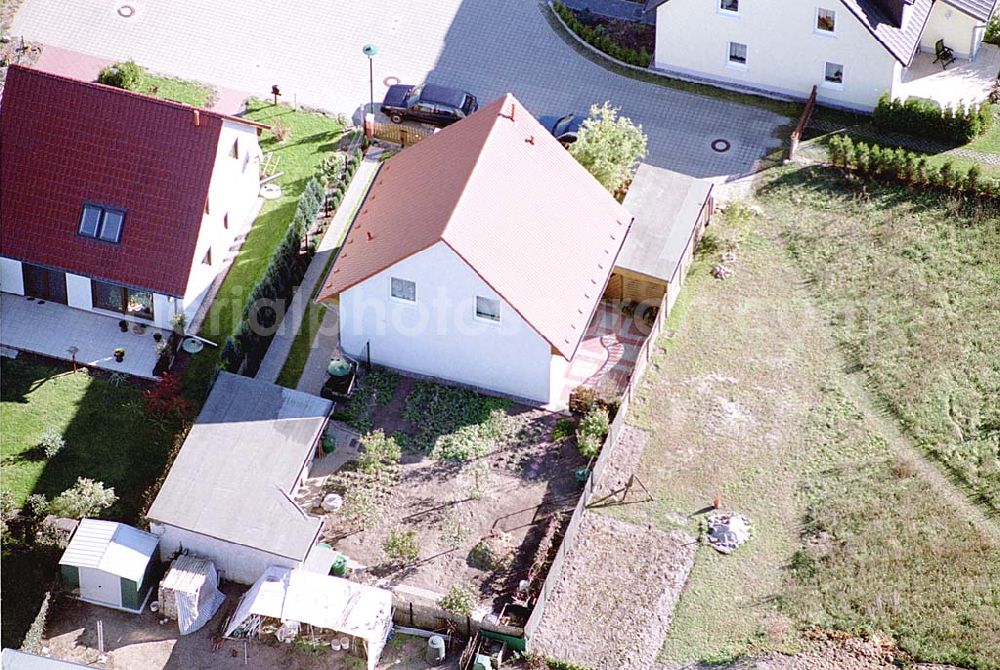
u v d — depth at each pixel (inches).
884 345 2541.8
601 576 2244.1
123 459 2369.6
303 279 2637.8
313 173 2802.7
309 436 2326.5
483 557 2258.9
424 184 2454.5
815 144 2876.5
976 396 2474.2
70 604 2208.4
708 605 2214.6
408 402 2459.4
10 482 2329.0
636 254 2566.4
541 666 2137.1
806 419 2443.4
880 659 2156.7
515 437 2412.6
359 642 2150.6
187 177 2470.5
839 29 2837.1
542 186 2453.2
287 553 2186.3
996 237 2701.8
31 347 2502.5
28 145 2507.4
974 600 2214.6
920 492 2341.3
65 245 2497.5
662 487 2353.6
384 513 2316.7
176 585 2176.4
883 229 2719.0
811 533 2295.8
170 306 2497.5
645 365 2500.0
